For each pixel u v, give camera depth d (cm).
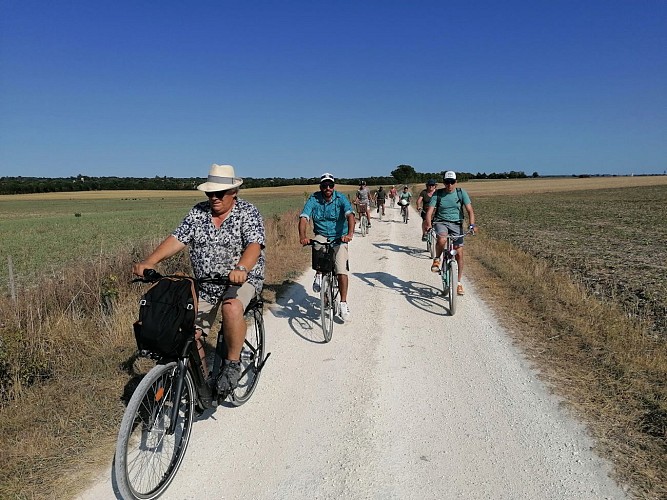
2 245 2072
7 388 420
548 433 368
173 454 330
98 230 2825
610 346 528
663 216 3075
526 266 1039
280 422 395
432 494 305
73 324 540
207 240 368
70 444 348
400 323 659
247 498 304
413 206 3991
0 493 293
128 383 441
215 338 575
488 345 559
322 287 568
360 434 375
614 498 295
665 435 354
